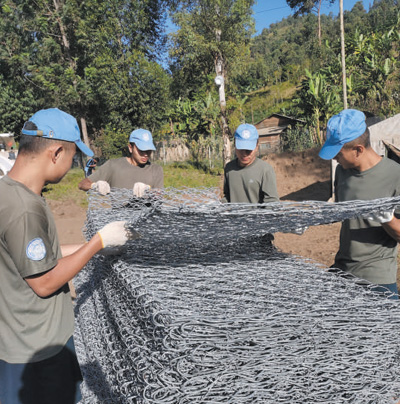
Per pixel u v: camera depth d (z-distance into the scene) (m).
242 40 19.03
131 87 21.12
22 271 1.34
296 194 13.86
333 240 6.73
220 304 1.45
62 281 1.39
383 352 1.45
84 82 19.62
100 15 20.41
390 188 2.00
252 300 1.52
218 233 1.59
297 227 1.71
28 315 1.44
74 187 14.55
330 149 2.02
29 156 1.42
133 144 3.33
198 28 18.55
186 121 23.92
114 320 1.79
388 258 2.11
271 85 67.19
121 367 1.56
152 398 1.19
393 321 1.45
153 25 26.75
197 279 1.66
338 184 2.28
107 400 1.81
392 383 1.44
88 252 1.43
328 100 21.86
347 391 1.41
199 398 1.22
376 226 2.06
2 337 1.45
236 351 1.26
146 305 1.30
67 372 1.56
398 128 8.38
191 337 1.21
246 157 2.92
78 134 1.52
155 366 1.24
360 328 1.41
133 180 3.36
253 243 2.21
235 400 1.25
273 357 1.29
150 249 1.85
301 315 1.39
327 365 1.37
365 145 2.00
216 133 23.06
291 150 23.25
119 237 1.48
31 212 1.33
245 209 1.34
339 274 1.96
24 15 20.28
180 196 2.19
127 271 1.59
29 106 25.48
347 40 37.03
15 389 1.45
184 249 1.97
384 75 26.70
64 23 20.14
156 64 21.44
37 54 20.92
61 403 1.54
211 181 17.62
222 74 19.59
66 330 1.58
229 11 18.00
